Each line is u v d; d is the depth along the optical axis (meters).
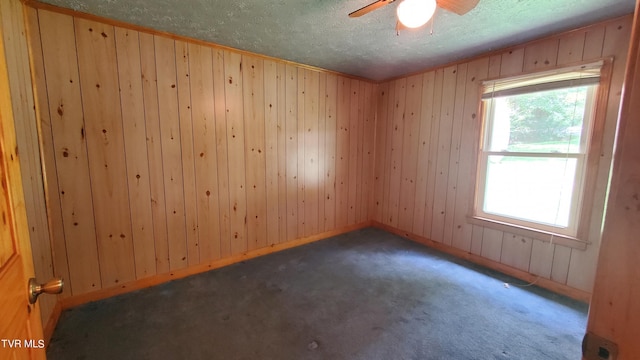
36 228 1.75
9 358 0.61
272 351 1.68
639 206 0.50
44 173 1.93
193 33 2.34
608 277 0.54
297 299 2.24
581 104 2.23
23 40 1.76
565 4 1.83
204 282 2.52
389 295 2.31
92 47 2.06
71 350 1.67
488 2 1.81
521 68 2.51
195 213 2.65
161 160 2.43
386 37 2.38
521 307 2.15
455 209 3.13
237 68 2.74
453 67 3.04
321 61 3.06
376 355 1.66
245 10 1.94
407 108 3.59
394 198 3.86
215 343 1.75
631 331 0.52
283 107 3.12
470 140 2.94
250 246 3.05
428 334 1.84
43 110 1.92
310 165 3.45
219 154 2.73
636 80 0.49
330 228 3.77
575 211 2.29
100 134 2.15
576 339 1.80
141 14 2.01
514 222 2.66
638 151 0.50
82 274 2.15
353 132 3.80
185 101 2.49
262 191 3.08
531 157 2.53
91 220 2.16
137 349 1.69
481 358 1.64
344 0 1.81
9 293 0.64
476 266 2.87
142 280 2.42
